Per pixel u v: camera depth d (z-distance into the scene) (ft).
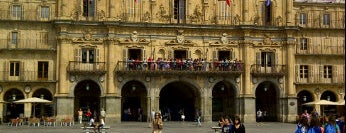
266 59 212.23
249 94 207.41
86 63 198.18
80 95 207.31
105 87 199.21
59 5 199.00
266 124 193.77
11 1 198.59
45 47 199.31
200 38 207.82
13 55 196.95
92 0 202.18
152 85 202.28
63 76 195.72
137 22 201.05
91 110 208.54
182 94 227.61
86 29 199.11
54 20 195.42
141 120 208.85
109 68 198.49
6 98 198.80
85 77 197.77
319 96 218.18
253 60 210.18
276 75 209.97
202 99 205.05
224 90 219.41
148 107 201.26
